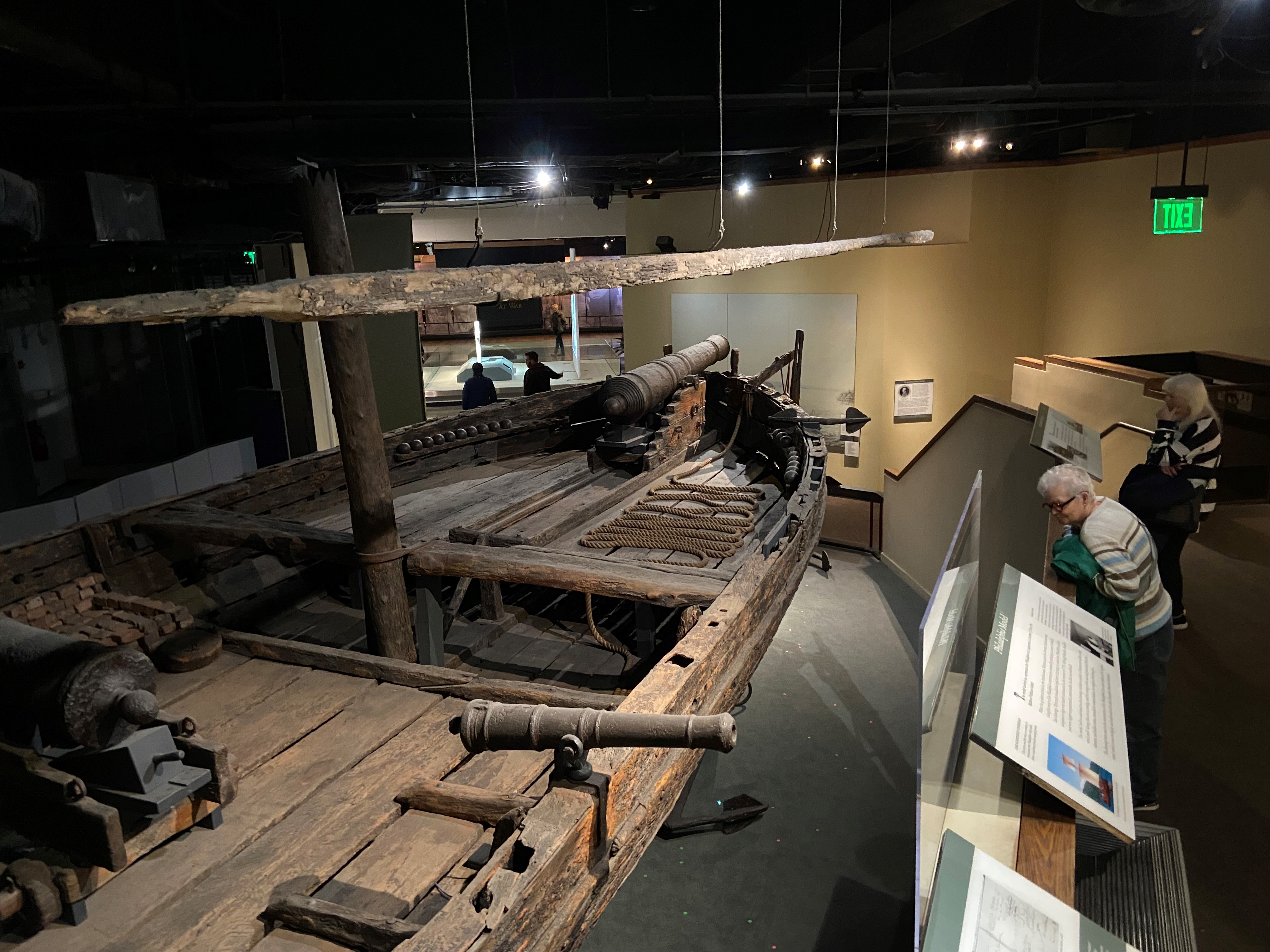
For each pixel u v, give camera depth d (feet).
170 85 17.74
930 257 28.53
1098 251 27.43
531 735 6.03
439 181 28.91
